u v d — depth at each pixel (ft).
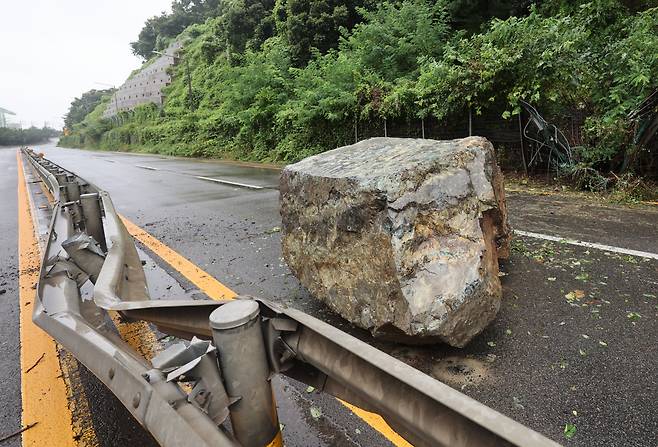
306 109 44.65
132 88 178.60
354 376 3.03
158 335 9.58
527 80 24.06
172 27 186.09
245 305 3.59
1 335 10.01
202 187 33.63
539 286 10.68
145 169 54.39
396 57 41.32
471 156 8.95
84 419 7.00
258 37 80.69
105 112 215.92
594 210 17.90
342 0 58.23
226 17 88.84
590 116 22.15
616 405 6.36
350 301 8.68
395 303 7.53
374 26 42.19
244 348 3.41
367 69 41.78
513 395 6.75
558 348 7.93
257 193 28.58
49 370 8.46
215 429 2.87
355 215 8.24
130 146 125.49
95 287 5.84
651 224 15.30
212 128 74.28
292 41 61.26
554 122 24.04
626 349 7.75
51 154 121.39
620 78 20.20
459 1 42.73
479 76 26.07
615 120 20.08
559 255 12.75
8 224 22.77
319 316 9.93
